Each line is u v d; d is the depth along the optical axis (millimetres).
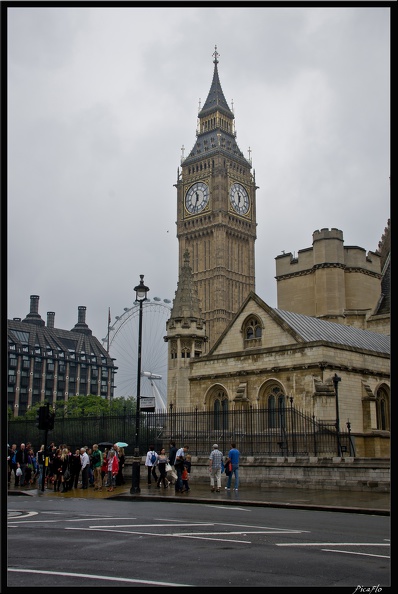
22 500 32312
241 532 18625
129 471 43625
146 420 46719
